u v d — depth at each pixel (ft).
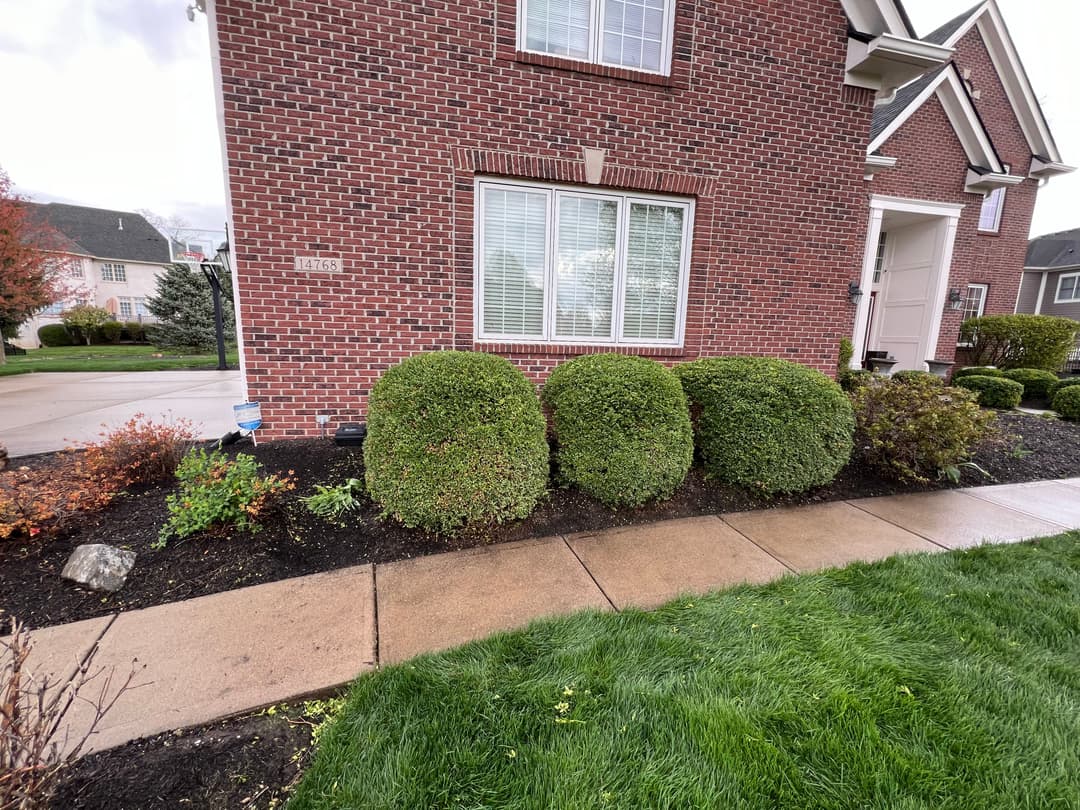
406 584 9.27
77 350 74.02
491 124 16.48
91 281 102.99
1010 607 8.41
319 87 15.02
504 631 7.79
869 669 6.78
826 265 20.94
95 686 6.54
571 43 17.19
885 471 15.90
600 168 17.52
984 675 6.73
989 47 40.91
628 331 19.51
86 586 8.78
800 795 4.96
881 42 18.37
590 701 6.16
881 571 9.72
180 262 70.28
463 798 4.90
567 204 18.10
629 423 12.56
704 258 19.34
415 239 16.42
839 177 20.45
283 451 15.23
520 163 16.87
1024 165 42.09
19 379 37.42
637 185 18.08
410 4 15.30
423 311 16.84
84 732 5.82
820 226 20.57
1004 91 41.42
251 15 14.28
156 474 13.47
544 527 11.84
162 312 68.85
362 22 15.05
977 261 41.88
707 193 18.89
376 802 4.84
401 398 11.12
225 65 14.29
